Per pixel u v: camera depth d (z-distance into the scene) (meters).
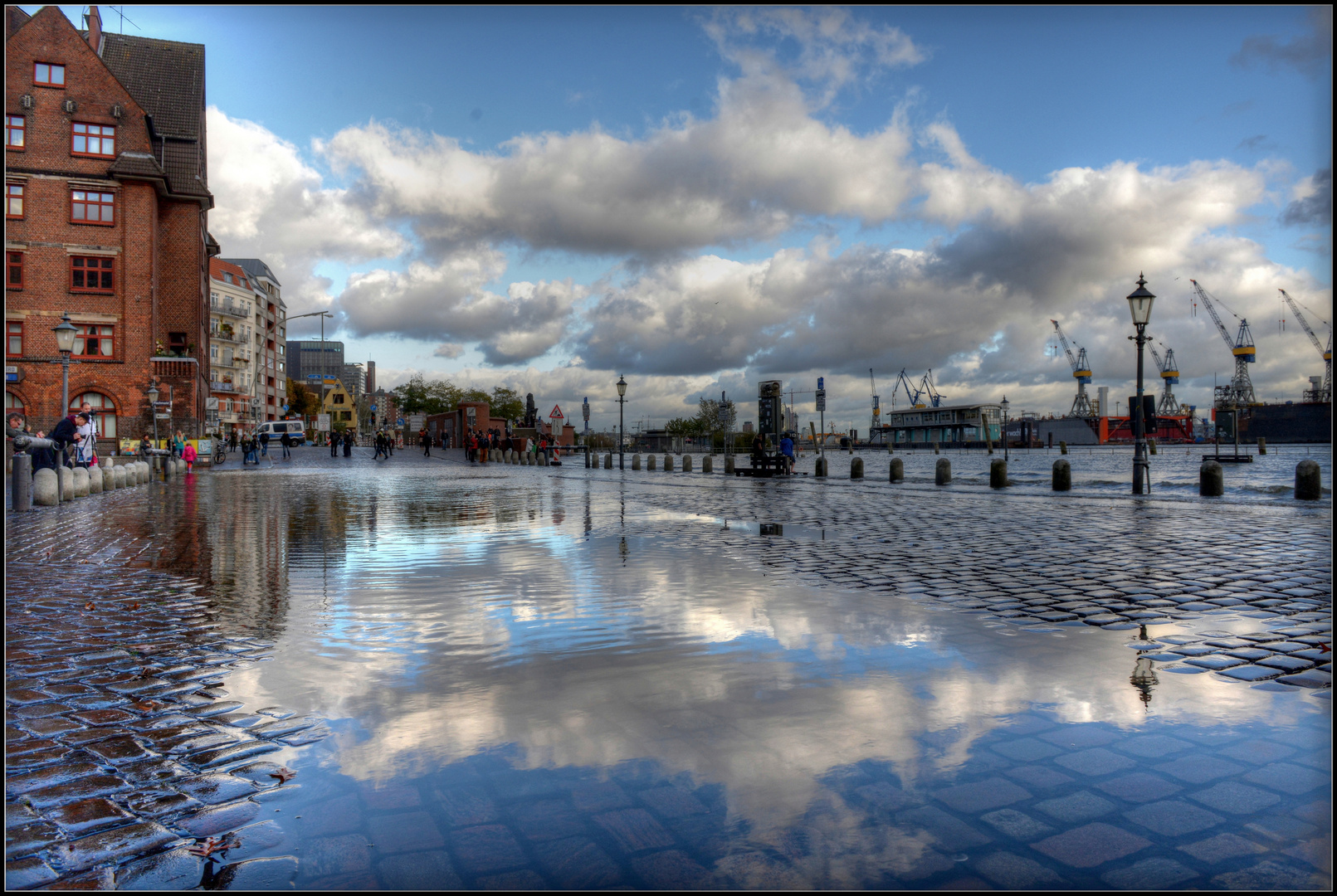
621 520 12.54
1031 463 47.56
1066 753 3.14
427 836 2.54
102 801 2.82
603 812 2.69
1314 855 2.40
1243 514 13.30
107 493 19.20
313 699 3.87
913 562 8.04
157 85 46.28
